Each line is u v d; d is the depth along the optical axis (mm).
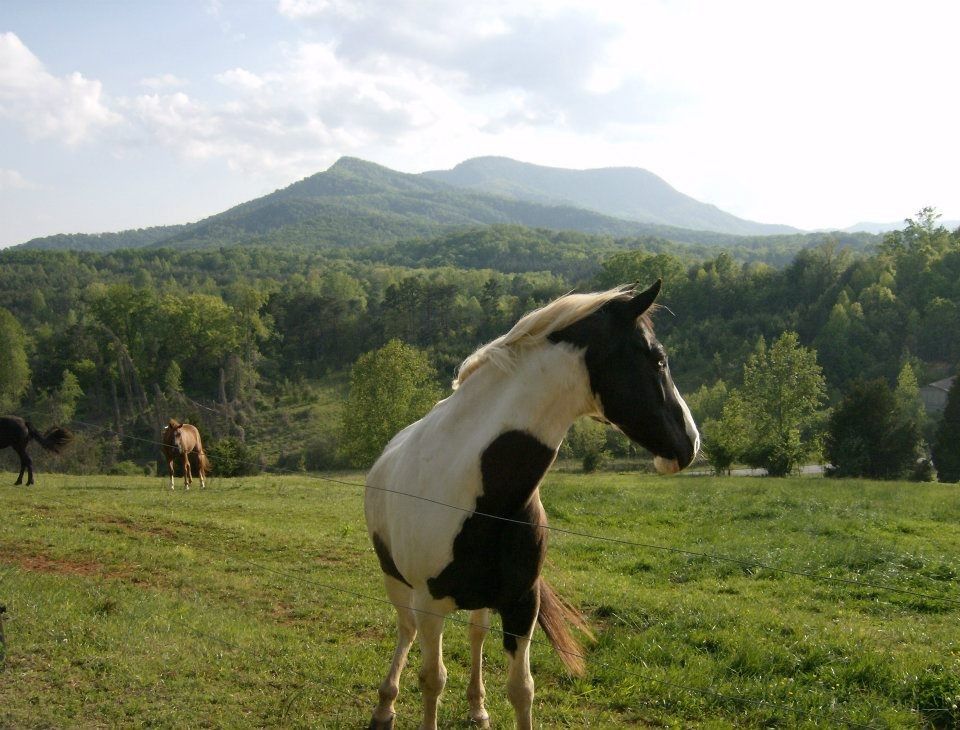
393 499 4070
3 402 39969
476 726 4750
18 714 4727
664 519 13914
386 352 38594
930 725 5066
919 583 8875
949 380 65938
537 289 99812
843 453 34000
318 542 10688
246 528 11570
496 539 3689
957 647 6316
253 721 4805
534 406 3688
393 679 4719
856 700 5316
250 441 41281
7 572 8008
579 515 14305
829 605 7855
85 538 10117
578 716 5043
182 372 63500
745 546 10945
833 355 73000
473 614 4570
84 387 49188
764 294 92562
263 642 6195
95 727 4633
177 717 4777
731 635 6473
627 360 3664
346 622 6953
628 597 7750
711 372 72562
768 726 5000
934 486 20328
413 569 3891
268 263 189125
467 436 3781
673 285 92125
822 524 12797
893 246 101000
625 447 39500
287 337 80625
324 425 44344
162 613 6836
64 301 96375
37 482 17906
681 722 4996
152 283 133250
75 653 5711
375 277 156625
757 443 36656
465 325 88688
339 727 4758
